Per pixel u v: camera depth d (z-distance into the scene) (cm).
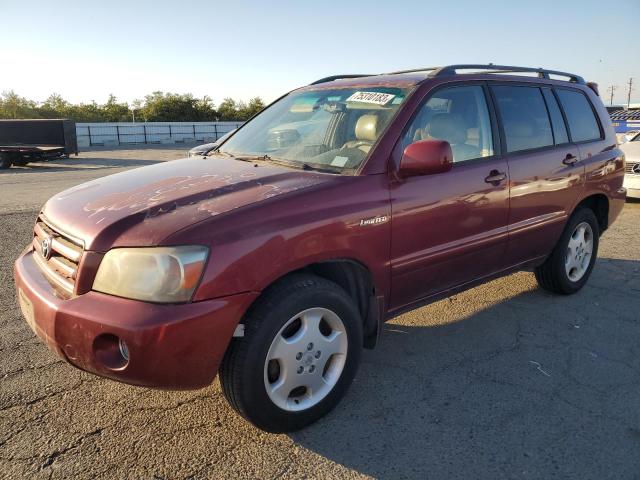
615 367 352
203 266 233
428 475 247
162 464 252
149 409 297
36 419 286
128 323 225
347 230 280
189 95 7331
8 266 559
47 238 281
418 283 331
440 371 345
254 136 389
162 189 288
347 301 283
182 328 228
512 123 394
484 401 310
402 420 290
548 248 437
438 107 344
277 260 253
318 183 283
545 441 272
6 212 895
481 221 359
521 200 388
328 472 249
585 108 481
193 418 289
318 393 284
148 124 4372
